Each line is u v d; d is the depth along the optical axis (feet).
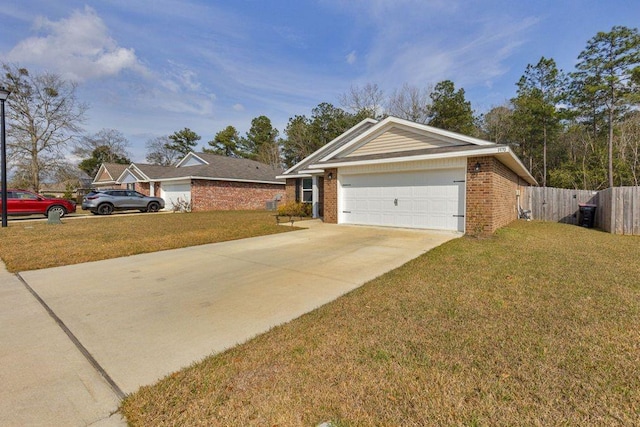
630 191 31.58
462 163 29.04
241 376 7.61
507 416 6.05
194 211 69.21
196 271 18.10
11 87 85.76
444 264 17.95
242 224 40.91
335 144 55.31
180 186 74.18
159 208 68.33
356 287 14.65
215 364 8.20
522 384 7.00
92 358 8.75
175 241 28.04
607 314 10.70
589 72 76.18
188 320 11.25
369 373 7.55
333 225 37.65
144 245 26.12
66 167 98.78
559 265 17.56
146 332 10.33
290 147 124.98
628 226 31.63
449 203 30.22
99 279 16.63
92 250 24.09
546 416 6.02
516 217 46.91
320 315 11.23
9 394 7.16
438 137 31.83
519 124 90.48
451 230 30.17
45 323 11.13
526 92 90.33
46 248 24.85
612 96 72.84
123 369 8.18
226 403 6.65
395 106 99.55
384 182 34.71
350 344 8.97
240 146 157.89
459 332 9.55
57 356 8.87
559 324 9.98
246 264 19.58
